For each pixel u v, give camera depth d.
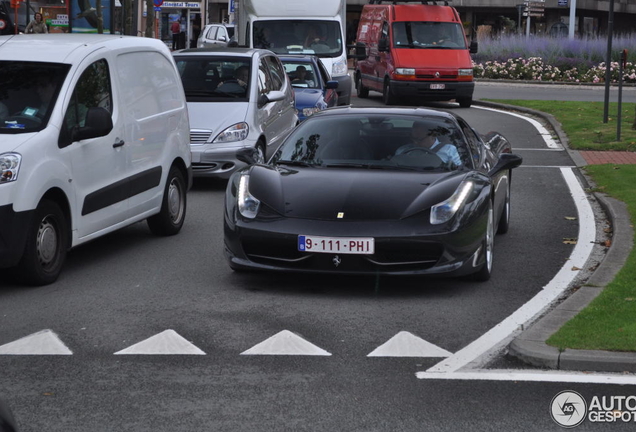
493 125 27.33
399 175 10.20
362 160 10.66
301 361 7.48
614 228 12.81
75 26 40.00
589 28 71.50
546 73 46.25
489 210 10.06
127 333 8.26
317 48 28.41
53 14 44.62
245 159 11.16
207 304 9.27
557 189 16.89
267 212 9.72
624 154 20.88
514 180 17.95
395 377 7.09
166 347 7.82
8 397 6.63
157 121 12.40
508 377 7.07
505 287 10.05
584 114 29.02
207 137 16.48
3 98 10.28
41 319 8.72
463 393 6.74
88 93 10.80
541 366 7.31
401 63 33.38
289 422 6.18
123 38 11.98
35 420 6.20
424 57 33.56
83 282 10.20
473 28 68.38
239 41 29.61
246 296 9.59
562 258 11.54
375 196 9.70
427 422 6.19
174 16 60.56
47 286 10.01
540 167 19.56
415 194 9.76
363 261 9.38
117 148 11.23
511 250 11.98
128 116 11.56
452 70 33.22
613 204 14.58
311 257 9.45
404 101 35.81
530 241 12.58
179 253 11.77
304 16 28.59
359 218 9.46
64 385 6.89
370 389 6.83
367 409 6.43
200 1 59.25
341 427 6.10
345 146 10.89
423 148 10.78
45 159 9.80
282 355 7.63
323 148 10.91
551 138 24.38
